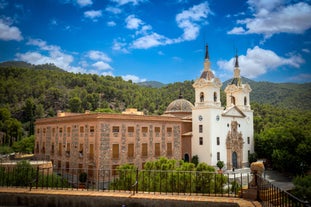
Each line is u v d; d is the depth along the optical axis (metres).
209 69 74.88
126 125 61.06
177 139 71.25
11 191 17.42
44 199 16.95
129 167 47.22
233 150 76.06
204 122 71.94
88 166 58.75
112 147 58.25
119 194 16.77
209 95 72.56
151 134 65.50
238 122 79.25
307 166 69.69
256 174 16.19
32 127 135.88
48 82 198.50
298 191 43.50
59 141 70.75
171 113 82.38
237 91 82.69
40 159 79.19
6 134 132.00
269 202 15.03
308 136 73.06
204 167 43.75
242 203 14.87
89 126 59.59
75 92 189.50
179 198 15.89
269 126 118.12
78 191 17.53
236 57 85.62
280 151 73.25
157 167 45.59
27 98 178.12
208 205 15.39
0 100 172.62
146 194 16.86
